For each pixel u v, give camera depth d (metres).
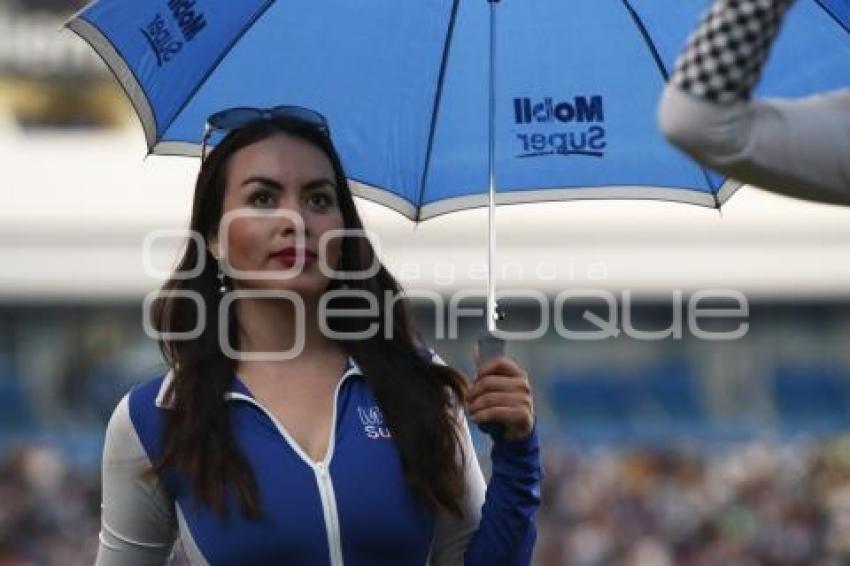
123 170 65.81
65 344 66.12
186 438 7.87
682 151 6.33
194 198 8.28
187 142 9.00
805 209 66.25
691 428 63.88
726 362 66.81
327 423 8.01
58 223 65.62
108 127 66.12
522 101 9.11
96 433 61.22
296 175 8.09
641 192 9.17
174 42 8.80
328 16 8.92
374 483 7.91
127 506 8.04
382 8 8.93
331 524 7.81
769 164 6.11
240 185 8.09
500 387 8.02
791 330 67.69
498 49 9.04
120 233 65.56
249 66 8.98
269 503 7.79
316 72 9.02
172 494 7.99
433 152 9.18
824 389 67.06
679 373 66.50
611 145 9.12
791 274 66.12
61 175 65.81
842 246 66.31
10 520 45.53
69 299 65.31
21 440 58.59
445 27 8.96
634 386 65.88
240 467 7.80
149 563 8.12
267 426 7.94
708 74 5.96
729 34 5.93
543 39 8.99
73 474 49.12
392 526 7.90
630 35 8.94
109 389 60.28
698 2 8.76
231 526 7.79
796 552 46.75
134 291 65.44
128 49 8.74
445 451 8.04
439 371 8.27
